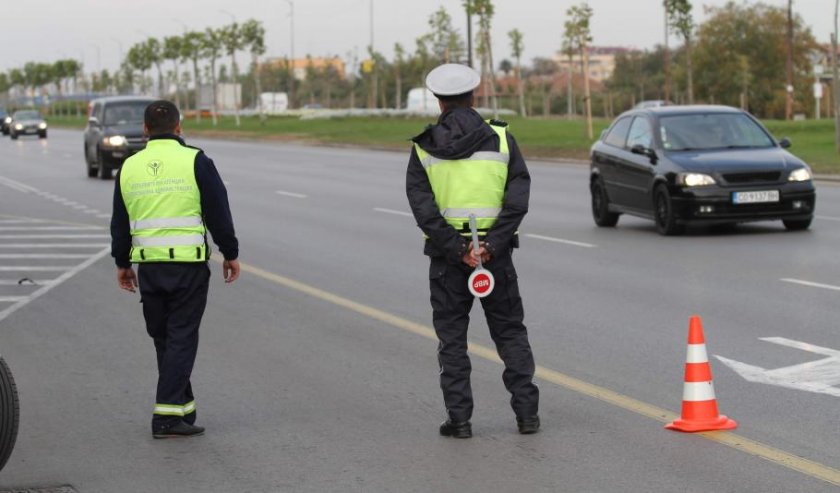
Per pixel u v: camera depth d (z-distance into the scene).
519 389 9.18
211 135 93.94
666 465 8.27
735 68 124.31
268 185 38.97
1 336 14.02
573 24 62.28
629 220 26.31
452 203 8.97
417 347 12.77
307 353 12.55
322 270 18.86
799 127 61.84
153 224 9.30
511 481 8.00
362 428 9.52
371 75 144.50
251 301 16.00
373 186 38.03
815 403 9.91
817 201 28.80
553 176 40.84
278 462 8.63
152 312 9.50
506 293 9.16
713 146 23.22
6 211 31.31
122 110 44.81
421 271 18.59
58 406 10.53
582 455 8.57
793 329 13.14
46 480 8.33
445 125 9.06
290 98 168.00
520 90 120.75
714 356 11.79
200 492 7.98
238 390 10.95
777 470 8.09
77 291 17.56
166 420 9.35
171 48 152.50
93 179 44.16
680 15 73.31
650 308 14.70
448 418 9.25
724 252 19.86
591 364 11.62
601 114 166.00
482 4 80.44
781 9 126.69
